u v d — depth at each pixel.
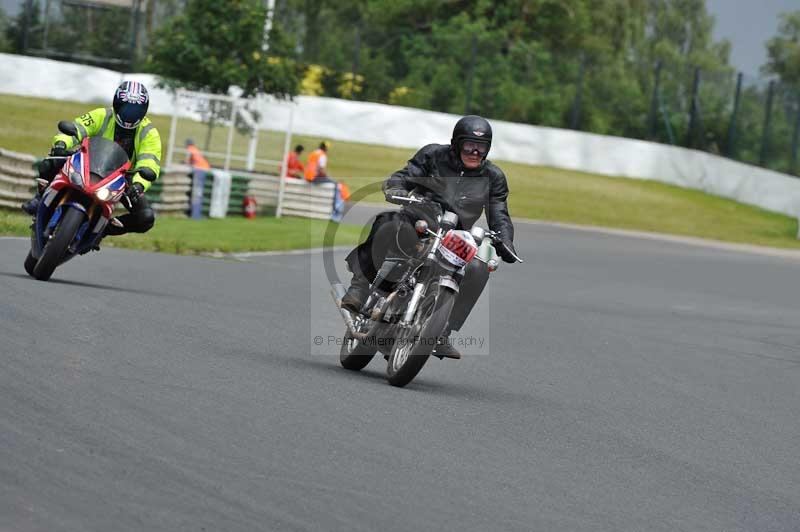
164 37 112.38
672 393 34.03
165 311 35.31
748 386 37.25
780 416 32.19
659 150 163.00
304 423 22.72
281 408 23.78
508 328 45.44
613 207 140.62
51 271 37.06
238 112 107.38
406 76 165.50
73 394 22.30
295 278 53.62
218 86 111.38
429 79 165.25
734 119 163.88
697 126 166.75
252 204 94.62
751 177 155.38
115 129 37.94
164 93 154.00
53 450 18.44
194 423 21.44
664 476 22.78
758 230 137.88
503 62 167.62
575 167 162.88
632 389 33.91
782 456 26.44
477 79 166.12
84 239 38.03
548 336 44.34
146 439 19.88
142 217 38.81
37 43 159.25
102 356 26.47
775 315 62.62
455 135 28.02
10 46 158.75
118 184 37.12
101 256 51.00
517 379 33.31
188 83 112.38
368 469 19.95
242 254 65.31
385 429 23.25
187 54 110.94
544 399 30.16
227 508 16.83
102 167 37.12
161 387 24.11
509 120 166.12
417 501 18.47
